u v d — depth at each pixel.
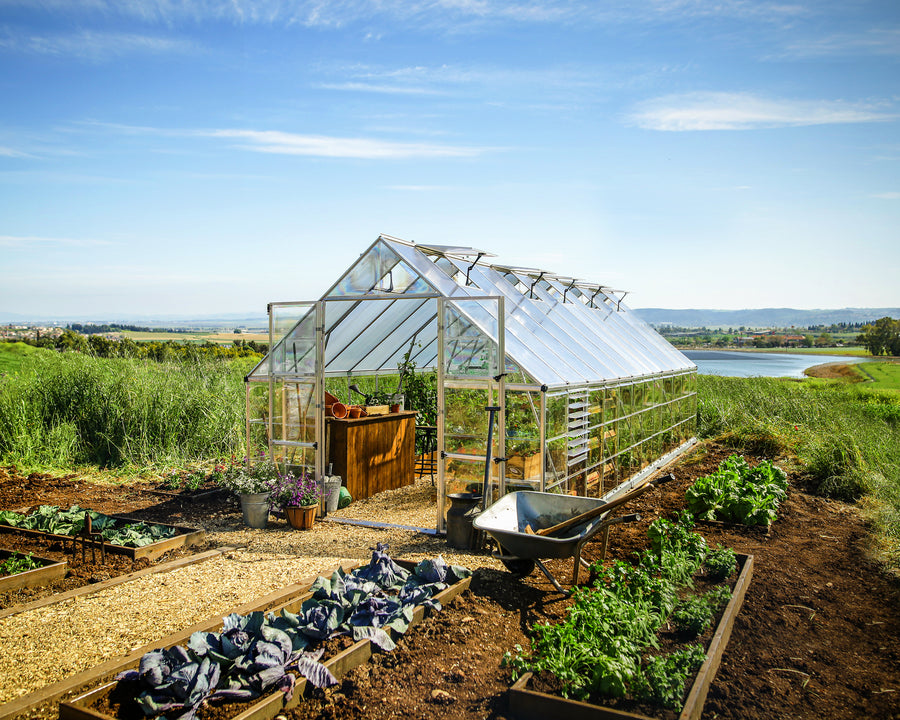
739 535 8.26
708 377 21.92
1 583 5.98
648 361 12.80
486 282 10.52
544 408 7.77
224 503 9.80
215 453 12.80
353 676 4.32
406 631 4.96
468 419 8.22
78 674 4.21
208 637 4.32
